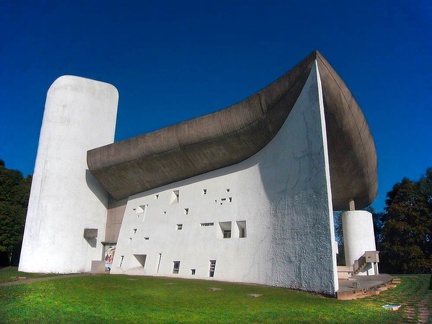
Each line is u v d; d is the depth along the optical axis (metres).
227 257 17.98
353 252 20.55
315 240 13.34
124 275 21.27
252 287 14.40
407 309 9.45
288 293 12.62
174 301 10.54
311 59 14.59
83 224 26.47
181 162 21.69
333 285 12.02
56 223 25.34
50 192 25.72
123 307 9.52
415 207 32.88
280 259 15.05
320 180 13.61
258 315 8.44
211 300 10.74
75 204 26.30
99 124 28.50
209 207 20.09
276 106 16.72
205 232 19.67
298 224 14.43
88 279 17.70
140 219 24.41
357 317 8.26
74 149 26.91
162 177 23.36
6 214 32.06
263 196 17.34
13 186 36.34
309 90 14.77
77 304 10.04
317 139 14.01
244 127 18.19
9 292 12.88
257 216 17.36
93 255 26.64
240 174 19.30
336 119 15.74
